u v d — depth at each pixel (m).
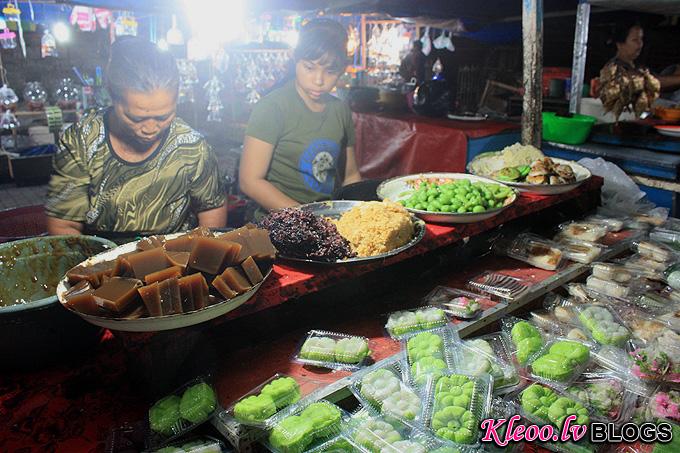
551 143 3.94
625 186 3.21
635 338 1.97
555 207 2.87
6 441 1.35
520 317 2.19
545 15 5.97
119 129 2.02
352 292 2.01
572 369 1.76
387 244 1.84
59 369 1.61
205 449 1.33
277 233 1.76
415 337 1.79
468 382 1.58
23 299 1.72
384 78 8.84
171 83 1.81
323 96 2.98
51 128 6.98
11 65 8.46
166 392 1.50
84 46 8.88
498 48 7.70
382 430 1.44
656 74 5.51
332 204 2.27
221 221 2.40
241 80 8.76
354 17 9.18
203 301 1.37
